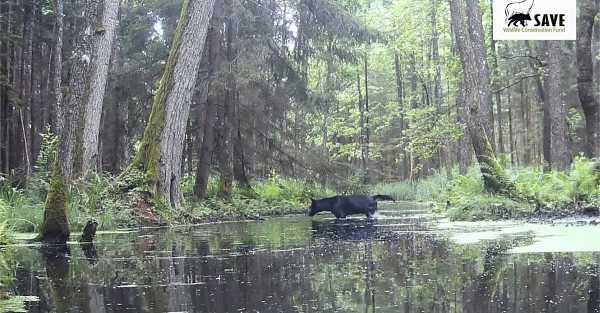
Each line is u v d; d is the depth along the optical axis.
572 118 26.70
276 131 20.70
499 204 10.91
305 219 13.68
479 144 11.95
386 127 45.75
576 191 11.30
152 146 12.58
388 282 3.66
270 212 18.66
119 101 20.83
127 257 5.61
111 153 21.34
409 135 30.98
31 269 4.80
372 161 46.53
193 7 12.98
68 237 7.59
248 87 19.06
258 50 18.34
